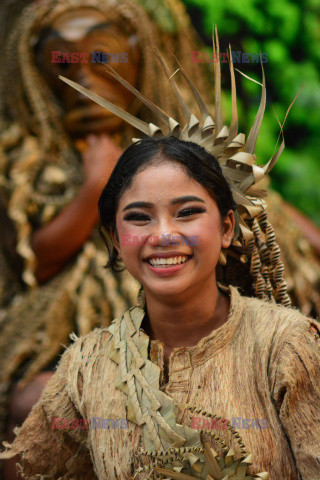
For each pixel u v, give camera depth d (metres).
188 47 6.37
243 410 2.90
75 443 3.43
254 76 7.52
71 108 5.71
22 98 6.09
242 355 2.97
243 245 3.36
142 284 3.07
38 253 5.66
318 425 2.85
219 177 2.97
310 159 8.12
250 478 2.79
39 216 5.80
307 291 5.88
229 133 3.30
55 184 5.87
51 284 5.68
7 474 4.93
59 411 3.37
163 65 3.54
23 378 5.22
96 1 5.80
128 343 3.13
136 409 2.96
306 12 8.04
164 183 2.84
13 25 6.45
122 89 5.73
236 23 7.62
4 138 6.06
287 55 8.01
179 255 2.85
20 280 5.89
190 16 7.62
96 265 5.61
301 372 2.88
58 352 5.45
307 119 8.04
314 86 8.05
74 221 5.54
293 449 2.86
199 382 2.96
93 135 5.62
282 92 8.01
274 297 3.54
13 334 5.50
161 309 3.03
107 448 3.03
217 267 3.51
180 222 2.86
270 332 2.99
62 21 5.74
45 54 5.79
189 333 3.07
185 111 3.45
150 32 5.94
